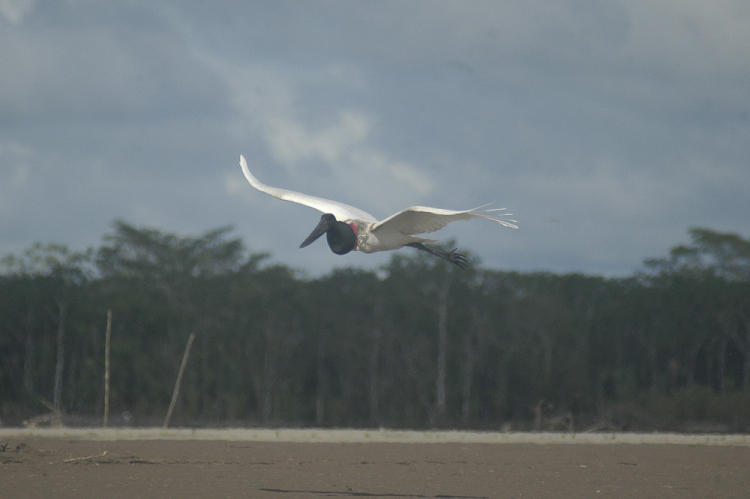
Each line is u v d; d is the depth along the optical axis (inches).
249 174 478.0
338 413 2492.6
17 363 2417.6
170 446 892.6
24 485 565.9
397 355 2566.4
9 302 2421.3
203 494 531.8
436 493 544.4
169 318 2544.3
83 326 2429.9
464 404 2445.9
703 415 1831.9
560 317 2524.6
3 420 1948.8
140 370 2391.7
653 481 613.0
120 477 613.3
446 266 2539.4
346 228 424.8
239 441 974.4
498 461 753.6
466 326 2541.8
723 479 626.8
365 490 555.8
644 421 1844.2
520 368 2422.5
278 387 2534.5
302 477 623.8
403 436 1039.0
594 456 809.5
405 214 399.9
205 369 2501.2
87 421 2111.2
